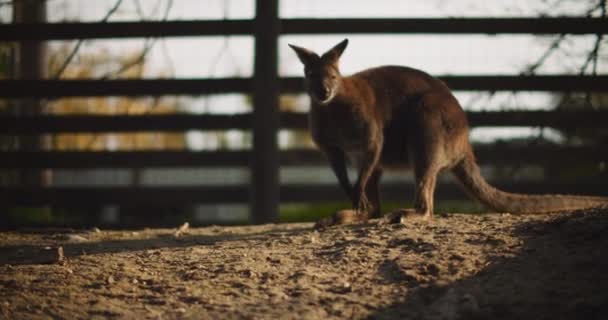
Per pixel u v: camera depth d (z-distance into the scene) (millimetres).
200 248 6098
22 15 10703
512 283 4738
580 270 4836
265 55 9742
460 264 5078
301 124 9930
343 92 7172
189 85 10000
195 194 10109
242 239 6562
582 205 7250
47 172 11398
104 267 5461
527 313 4359
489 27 9953
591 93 10188
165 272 5324
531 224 5898
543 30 9977
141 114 10039
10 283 4988
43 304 4574
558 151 10086
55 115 10023
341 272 5145
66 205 10117
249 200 10016
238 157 10070
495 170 11383
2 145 11406
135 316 4434
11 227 9805
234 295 4770
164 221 9977
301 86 9883
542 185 9984
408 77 7461
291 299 4672
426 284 4828
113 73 10484
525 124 10078
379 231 6105
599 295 4469
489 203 7336
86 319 4375
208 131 10055
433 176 7125
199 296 4758
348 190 7555
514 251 5234
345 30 9852
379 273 5086
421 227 6152
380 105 7344
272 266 5363
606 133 10891
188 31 10000
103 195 10109
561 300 4477
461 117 7328
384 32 9875
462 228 5988
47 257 6023
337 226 6820
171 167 10117
